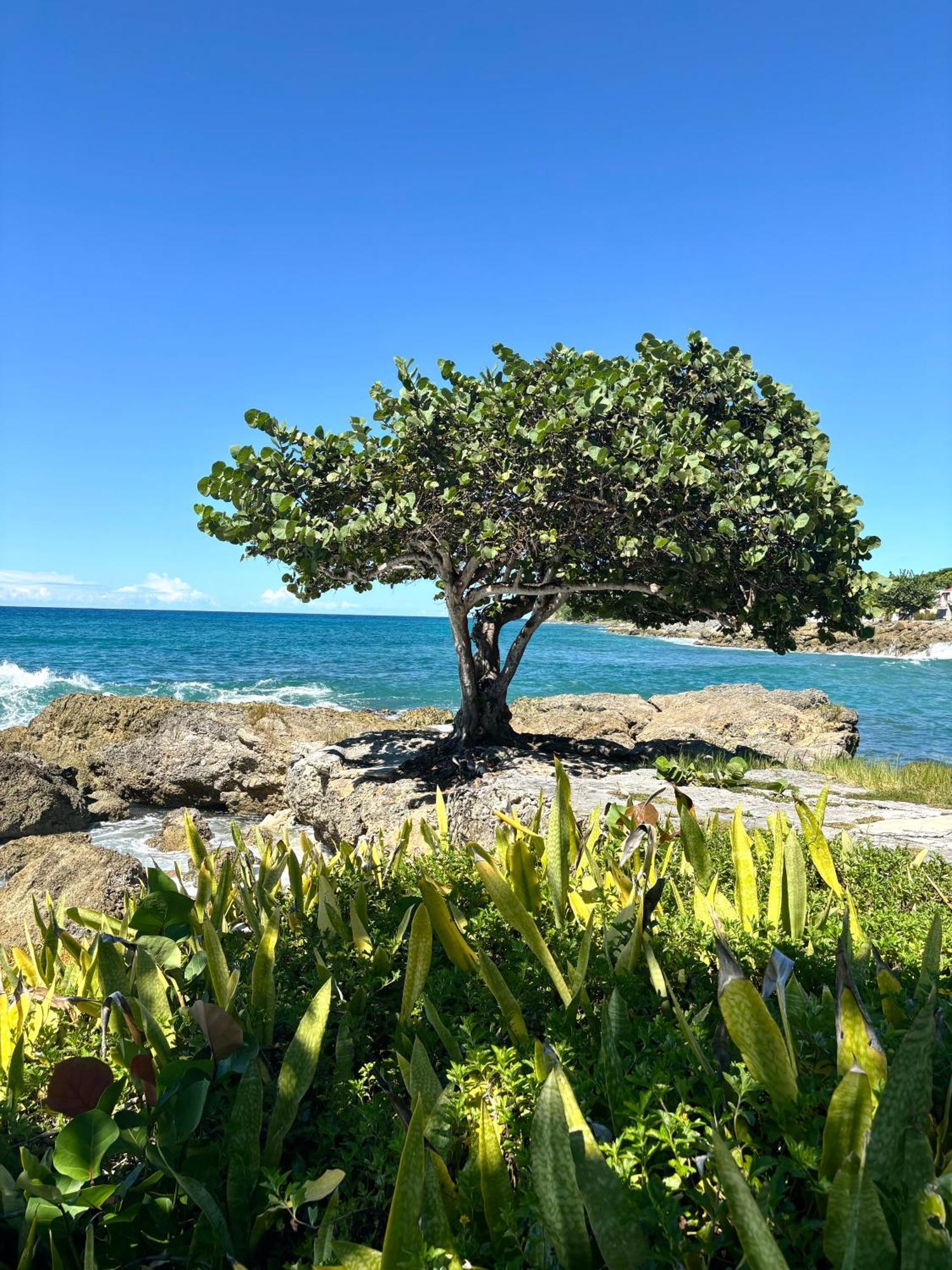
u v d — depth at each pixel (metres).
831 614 12.30
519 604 15.01
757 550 11.12
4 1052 2.10
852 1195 1.06
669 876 3.43
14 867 10.24
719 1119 1.46
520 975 2.24
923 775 11.05
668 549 11.53
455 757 12.56
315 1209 1.43
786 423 13.94
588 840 3.31
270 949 2.03
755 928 2.63
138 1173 1.46
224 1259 1.40
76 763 17.83
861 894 3.77
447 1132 1.40
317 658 60.59
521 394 13.13
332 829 11.86
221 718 17.02
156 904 2.30
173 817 13.62
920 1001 1.62
